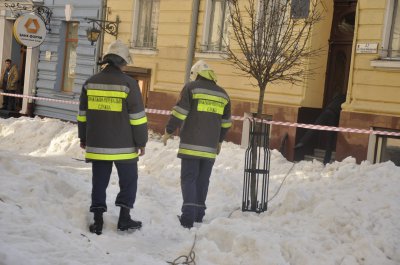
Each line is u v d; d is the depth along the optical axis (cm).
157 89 1753
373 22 1306
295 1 1032
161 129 1727
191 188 802
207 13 1631
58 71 2167
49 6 2189
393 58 1279
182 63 1689
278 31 914
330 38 1466
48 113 2192
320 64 1454
